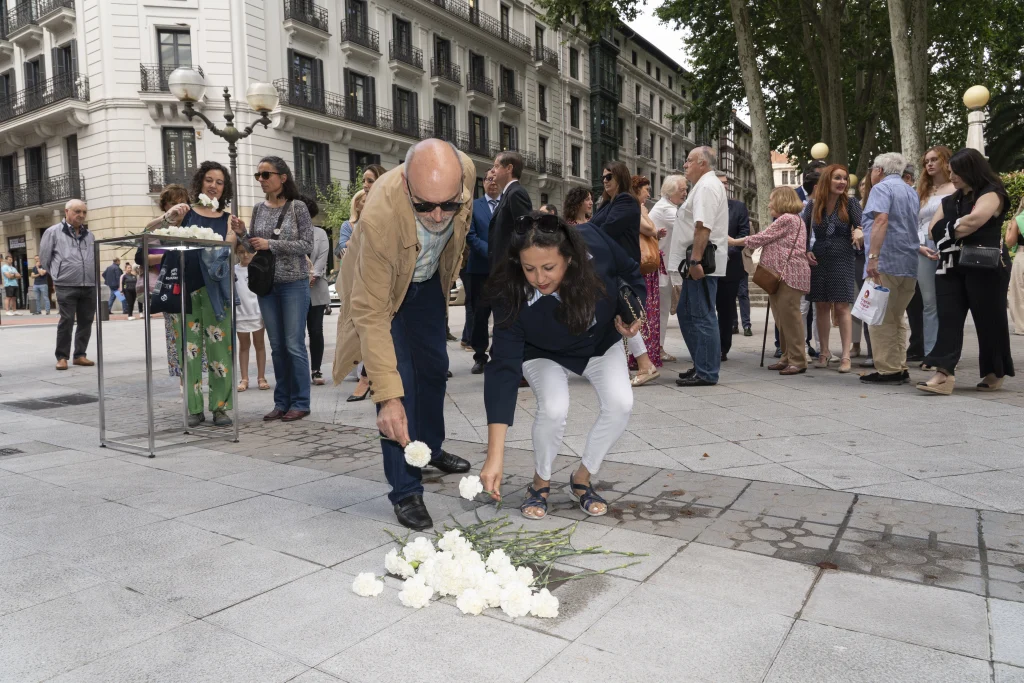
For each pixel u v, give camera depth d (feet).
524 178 119.34
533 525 8.84
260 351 20.71
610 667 5.55
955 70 74.02
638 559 7.69
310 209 18.07
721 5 71.31
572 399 17.29
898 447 12.08
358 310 8.33
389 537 8.55
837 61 63.10
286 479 11.17
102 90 78.02
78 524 9.04
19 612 6.61
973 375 19.47
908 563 7.41
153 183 78.38
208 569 7.59
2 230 97.55
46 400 19.38
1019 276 28.94
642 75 156.76
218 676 5.49
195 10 77.05
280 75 82.12
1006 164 108.06
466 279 21.65
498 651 5.82
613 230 15.48
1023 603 6.49
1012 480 10.11
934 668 5.45
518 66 117.91
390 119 95.50
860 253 23.80
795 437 13.01
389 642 5.99
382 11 93.66
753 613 6.40
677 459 11.77
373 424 15.47
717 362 18.80
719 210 17.81
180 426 15.57
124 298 64.34
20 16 84.58
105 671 5.57
